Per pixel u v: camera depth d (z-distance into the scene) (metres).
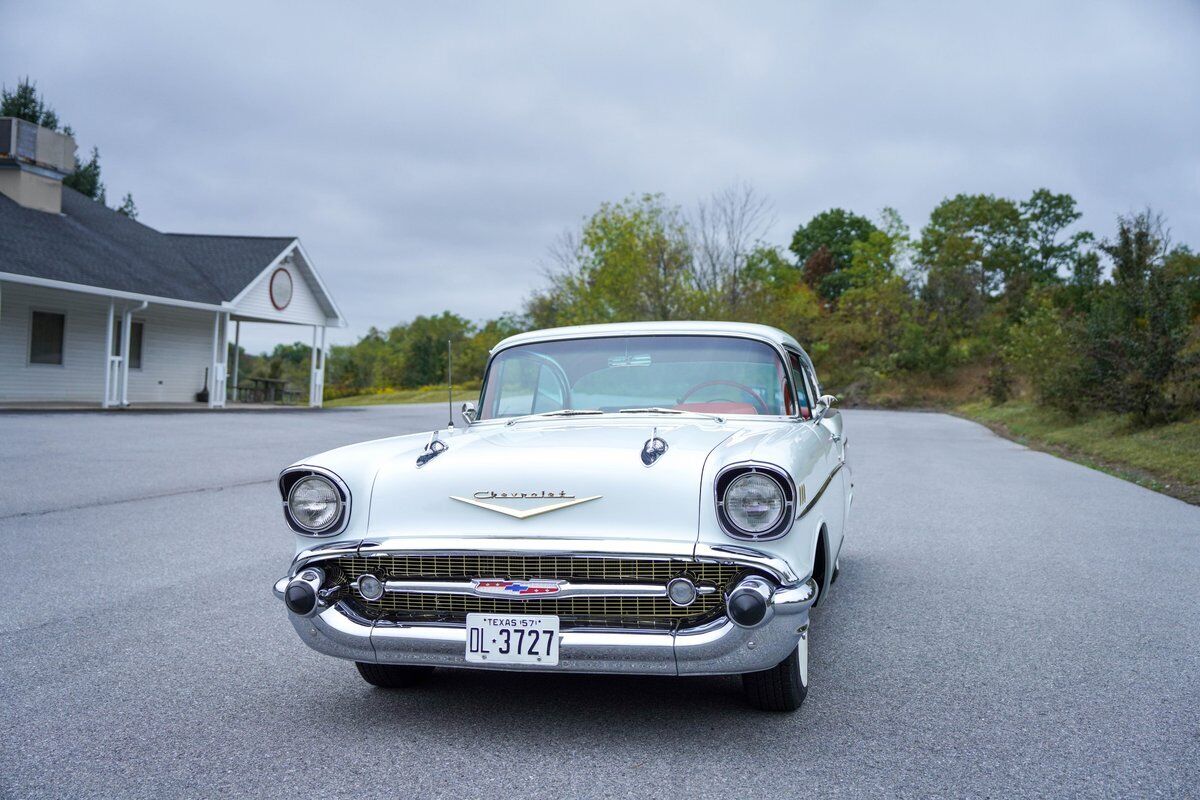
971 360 47.94
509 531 3.05
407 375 83.88
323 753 3.04
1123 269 17.66
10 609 4.95
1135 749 3.05
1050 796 2.69
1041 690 3.68
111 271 20.83
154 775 2.86
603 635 2.94
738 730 3.24
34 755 3.02
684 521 2.96
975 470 12.88
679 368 4.30
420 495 3.19
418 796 2.70
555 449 3.27
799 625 2.95
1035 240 76.19
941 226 75.50
